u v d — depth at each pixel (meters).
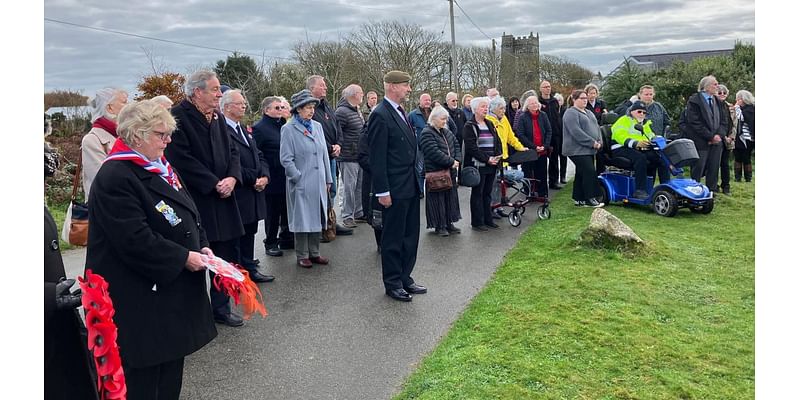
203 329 3.21
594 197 9.50
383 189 5.32
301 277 6.25
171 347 3.05
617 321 4.57
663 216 8.71
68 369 2.49
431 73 36.91
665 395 3.45
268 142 7.02
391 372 4.02
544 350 4.07
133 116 2.98
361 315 5.10
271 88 30.02
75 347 2.53
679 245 6.99
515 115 10.81
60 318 2.45
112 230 2.89
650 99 9.66
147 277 2.99
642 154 9.07
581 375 3.70
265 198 6.71
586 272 5.87
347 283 6.01
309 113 6.39
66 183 11.20
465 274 6.23
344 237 8.05
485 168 8.15
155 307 3.02
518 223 8.48
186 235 3.14
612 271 5.92
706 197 8.58
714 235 7.55
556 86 46.53
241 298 3.20
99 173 2.97
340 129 8.28
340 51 35.78
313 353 4.36
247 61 30.62
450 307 5.25
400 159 5.35
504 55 46.91
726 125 10.02
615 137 9.34
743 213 8.88
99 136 4.45
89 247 3.02
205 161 4.80
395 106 5.41
